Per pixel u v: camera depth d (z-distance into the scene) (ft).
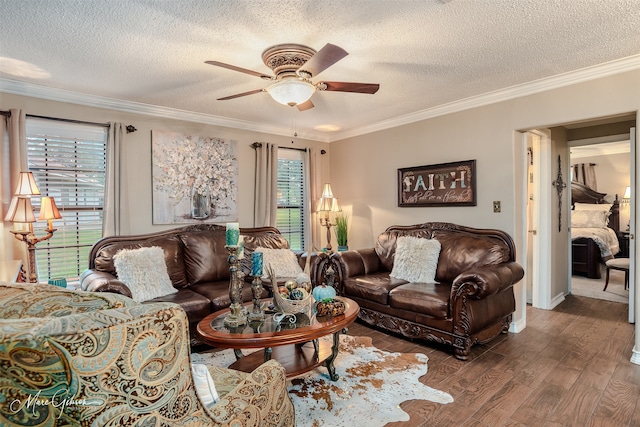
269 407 4.14
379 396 7.25
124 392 2.35
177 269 11.60
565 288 15.39
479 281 8.71
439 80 10.27
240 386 4.00
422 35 7.48
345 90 8.23
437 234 12.69
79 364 2.14
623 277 19.17
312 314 7.88
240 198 15.07
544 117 10.43
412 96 11.80
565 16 6.75
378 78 10.05
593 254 18.76
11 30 6.97
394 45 7.95
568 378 7.98
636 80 8.76
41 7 6.16
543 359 9.02
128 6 6.19
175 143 13.25
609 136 14.66
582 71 9.51
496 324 10.20
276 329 7.03
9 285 3.26
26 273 9.89
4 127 9.77
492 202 11.75
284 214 16.88
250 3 6.17
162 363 2.53
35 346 2.03
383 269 13.78
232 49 8.01
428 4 6.30
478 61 8.91
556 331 11.10
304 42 7.72
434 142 13.46
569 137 15.79
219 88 10.68
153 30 7.09
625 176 22.65
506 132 11.32
